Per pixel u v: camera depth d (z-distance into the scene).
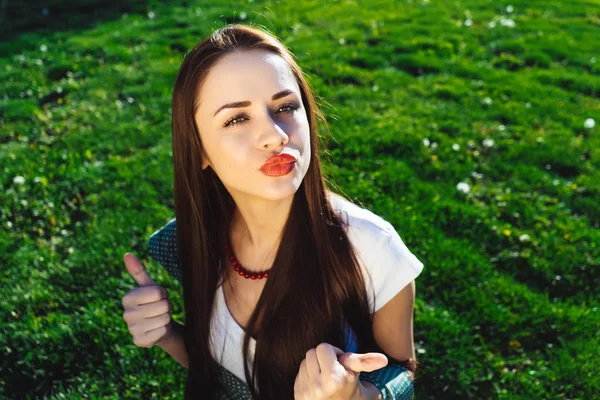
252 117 1.30
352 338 1.57
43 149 4.74
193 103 1.36
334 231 1.47
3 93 5.88
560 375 2.73
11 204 3.99
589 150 4.84
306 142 1.35
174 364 2.75
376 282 1.51
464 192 4.12
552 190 4.23
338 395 1.25
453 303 3.15
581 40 7.61
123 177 4.29
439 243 3.49
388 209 3.83
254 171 1.30
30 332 2.94
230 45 1.32
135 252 3.53
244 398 1.66
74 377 2.76
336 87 5.81
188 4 8.66
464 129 5.04
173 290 3.22
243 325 1.57
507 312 3.06
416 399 2.68
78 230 3.74
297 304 1.48
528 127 5.21
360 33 7.32
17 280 3.32
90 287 3.27
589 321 3.02
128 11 8.49
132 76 6.17
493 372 2.78
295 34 7.32
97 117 5.27
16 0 8.95
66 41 7.21
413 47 6.98
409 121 5.08
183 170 1.49
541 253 3.56
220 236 1.58
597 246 3.61
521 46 7.13
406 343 1.64
